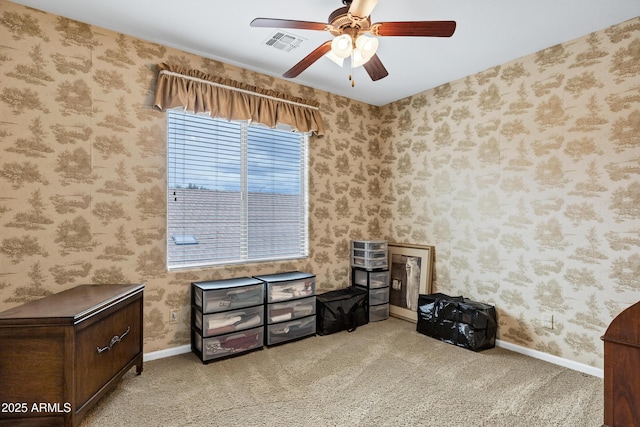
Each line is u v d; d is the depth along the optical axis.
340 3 2.13
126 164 2.52
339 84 3.47
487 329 2.86
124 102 2.51
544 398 2.10
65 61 2.29
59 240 2.27
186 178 2.85
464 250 3.29
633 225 2.26
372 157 4.11
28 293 2.17
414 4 2.11
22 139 2.15
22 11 2.15
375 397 2.10
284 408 1.97
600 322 2.40
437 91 3.54
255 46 2.69
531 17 2.25
